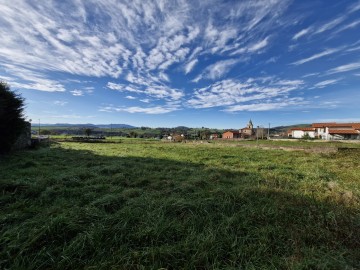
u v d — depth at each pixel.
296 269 2.58
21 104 11.82
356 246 3.19
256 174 8.05
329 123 63.38
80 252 2.80
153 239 3.16
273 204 4.57
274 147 22.95
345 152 17.81
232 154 15.93
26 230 3.23
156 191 5.48
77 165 9.16
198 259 2.76
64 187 5.53
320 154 16.58
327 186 6.68
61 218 3.39
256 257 2.85
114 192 5.34
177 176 7.41
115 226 3.37
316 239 3.30
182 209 4.17
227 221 3.74
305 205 4.66
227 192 5.16
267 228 3.56
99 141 36.41
